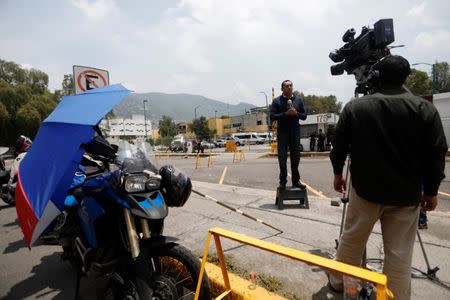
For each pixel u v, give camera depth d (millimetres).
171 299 2324
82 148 2389
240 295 2840
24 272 3842
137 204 2289
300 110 5773
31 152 2717
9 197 6402
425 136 2143
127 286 2322
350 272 1550
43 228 2402
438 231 4273
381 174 2215
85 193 2650
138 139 3102
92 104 2619
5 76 55375
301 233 4363
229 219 5129
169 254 2449
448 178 9617
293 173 5828
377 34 2871
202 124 75188
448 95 20875
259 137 57031
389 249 2334
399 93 2254
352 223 2523
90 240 2520
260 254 3773
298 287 3010
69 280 3600
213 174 12406
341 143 2525
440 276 3107
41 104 48281
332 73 3656
